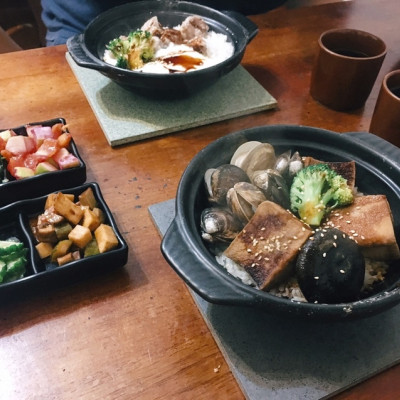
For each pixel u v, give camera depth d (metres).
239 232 0.35
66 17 0.81
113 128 0.51
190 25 0.58
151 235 0.41
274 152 0.40
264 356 0.32
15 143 0.44
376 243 0.33
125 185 0.46
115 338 0.34
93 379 0.31
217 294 0.28
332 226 0.35
